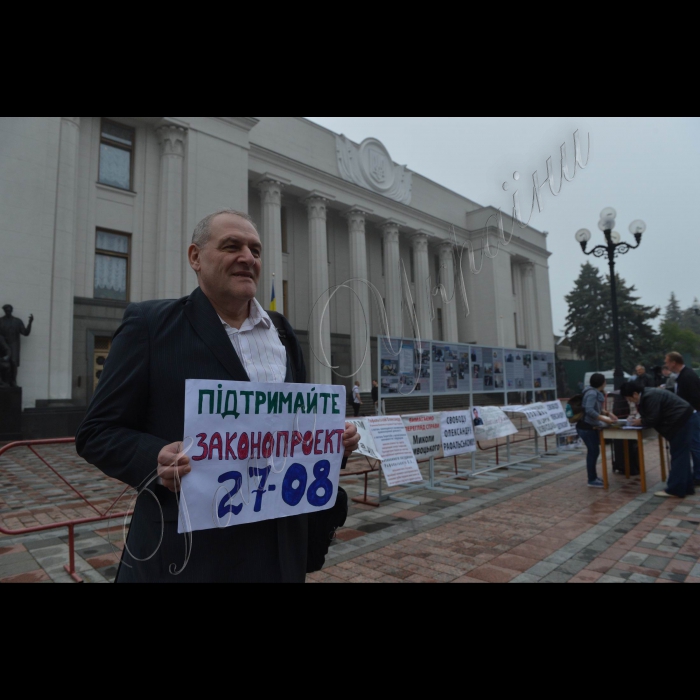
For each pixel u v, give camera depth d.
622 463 7.63
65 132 14.35
